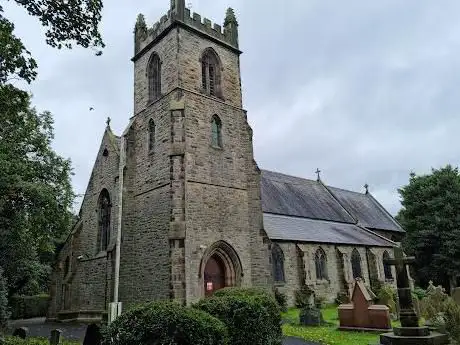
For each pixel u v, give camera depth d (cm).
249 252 2559
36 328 2439
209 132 2580
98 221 2900
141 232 2467
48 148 2730
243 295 1358
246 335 1207
